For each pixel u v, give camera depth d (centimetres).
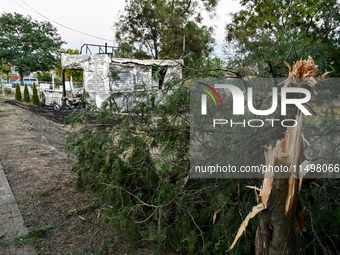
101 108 331
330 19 269
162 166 257
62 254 255
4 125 758
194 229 245
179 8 1941
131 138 284
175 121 278
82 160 346
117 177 292
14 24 3703
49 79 4469
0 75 1816
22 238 271
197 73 280
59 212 331
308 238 244
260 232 196
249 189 247
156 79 301
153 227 259
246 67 267
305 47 281
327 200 230
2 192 366
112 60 1078
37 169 459
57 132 844
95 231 298
